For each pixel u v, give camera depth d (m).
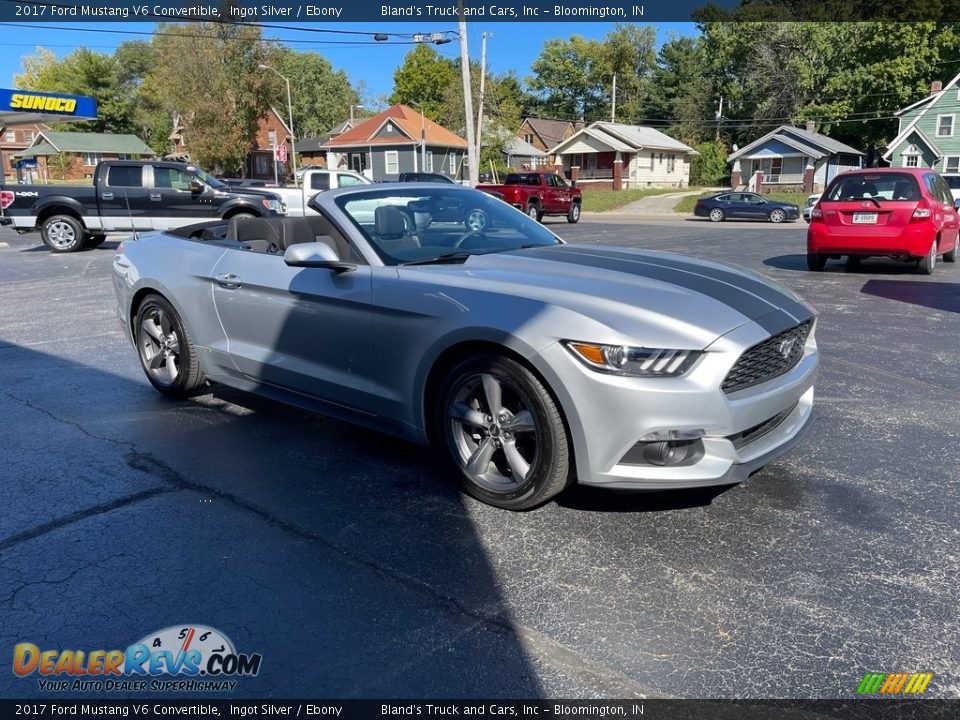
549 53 81.06
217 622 2.63
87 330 7.52
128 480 3.82
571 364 2.99
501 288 3.30
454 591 2.81
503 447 3.34
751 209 30.23
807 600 2.71
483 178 49.12
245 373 4.47
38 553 3.10
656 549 3.08
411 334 3.50
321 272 3.89
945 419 4.63
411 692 2.28
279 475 3.87
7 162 83.25
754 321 3.19
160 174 15.85
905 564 2.94
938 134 46.44
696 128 71.69
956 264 11.89
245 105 47.66
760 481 3.72
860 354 6.20
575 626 2.59
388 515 3.41
